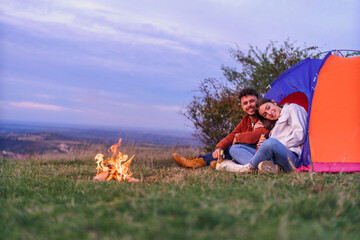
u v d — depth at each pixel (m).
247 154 4.95
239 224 1.79
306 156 4.42
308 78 5.03
